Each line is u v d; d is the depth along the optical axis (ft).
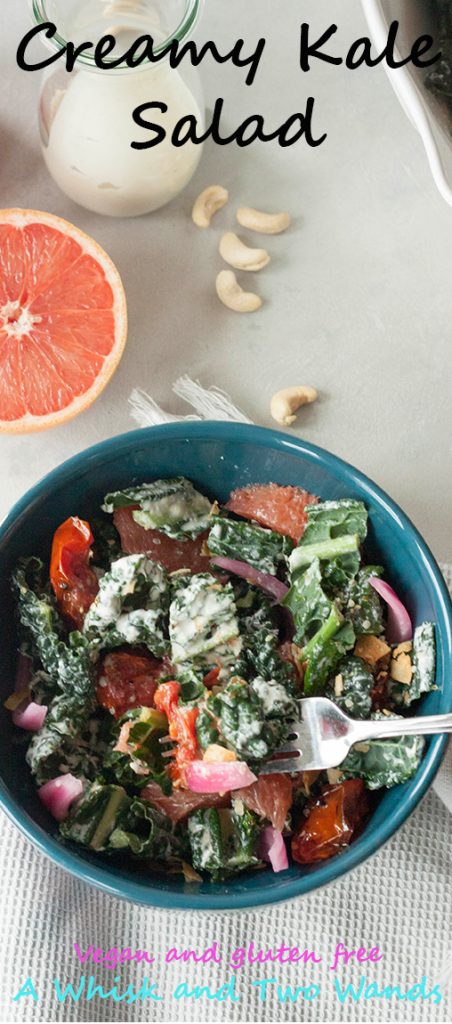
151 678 1.95
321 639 1.92
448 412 2.29
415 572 1.96
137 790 1.92
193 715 1.87
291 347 2.30
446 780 2.05
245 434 1.97
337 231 2.34
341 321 2.31
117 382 2.28
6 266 2.19
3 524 1.94
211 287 2.31
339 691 1.92
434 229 2.34
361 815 1.91
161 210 2.33
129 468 2.01
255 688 1.86
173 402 2.27
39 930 2.03
